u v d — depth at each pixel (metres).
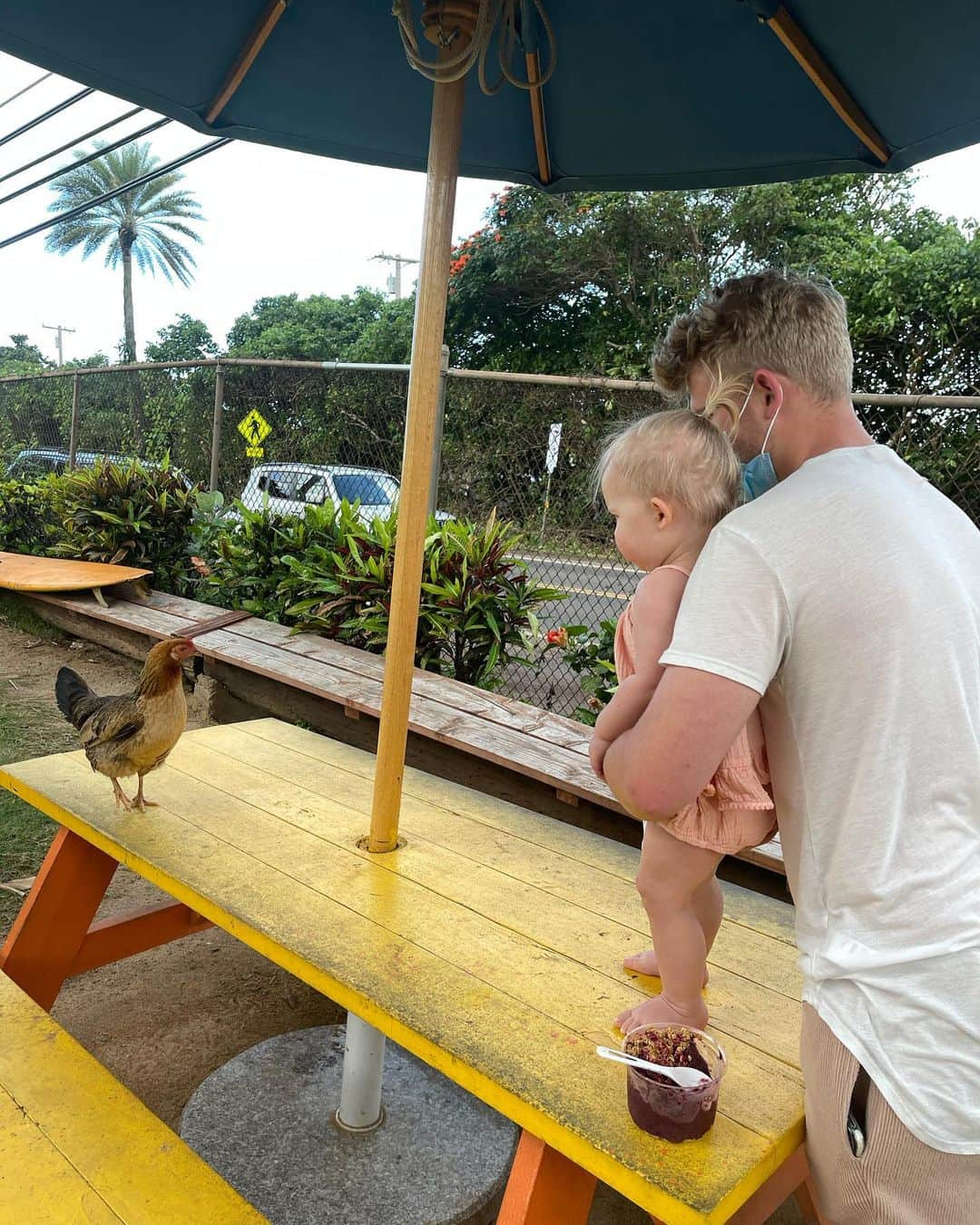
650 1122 1.29
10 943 2.51
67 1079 1.81
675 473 1.37
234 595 6.51
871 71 2.15
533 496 5.62
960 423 4.33
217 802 2.49
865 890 1.17
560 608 5.47
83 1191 1.54
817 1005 1.23
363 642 5.35
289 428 8.30
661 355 1.52
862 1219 1.21
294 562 5.71
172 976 3.20
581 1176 1.48
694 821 1.40
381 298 26.48
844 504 1.21
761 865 2.72
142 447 10.52
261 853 2.18
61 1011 2.96
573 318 19.06
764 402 1.37
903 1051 1.14
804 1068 1.28
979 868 1.17
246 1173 2.25
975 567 1.27
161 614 6.29
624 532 1.44
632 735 1.26
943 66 2.06
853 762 1.18
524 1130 1.44
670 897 1.49
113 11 2.26
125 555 7.31
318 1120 2.44
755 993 1.74
